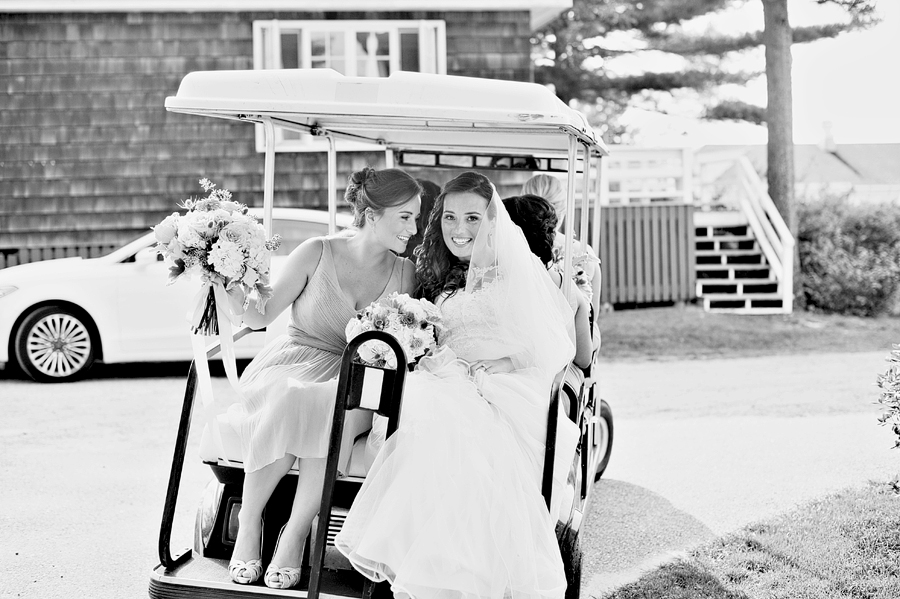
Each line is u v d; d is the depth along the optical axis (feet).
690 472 19.35
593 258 15.55
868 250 49.80
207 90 10.69
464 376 11.09
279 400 10.62
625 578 13.52
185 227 10.30
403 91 10.50
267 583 10.18
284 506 11.16
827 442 21.86
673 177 50.44
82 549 14.69
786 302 46.55
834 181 87.45
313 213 28.86
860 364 34.22
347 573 10.62
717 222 50.72
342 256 12.13
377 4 37.40
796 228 51.47
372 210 11.74
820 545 14.52
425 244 12.37
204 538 11.21
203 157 38.09
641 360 35.73
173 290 28.43
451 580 9.57
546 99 10.46
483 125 13.43
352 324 10.66
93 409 24.75
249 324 11.65
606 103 81.35
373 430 11.00
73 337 28.76
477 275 11.64
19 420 23.43
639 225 45.21
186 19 37.55
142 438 21.71
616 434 22.99
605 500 17.37
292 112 10.47
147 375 29.96
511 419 10.87
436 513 9.73
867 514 15.90
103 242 37.99
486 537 9.79
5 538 15.12
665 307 46.85
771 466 19.75
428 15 38.55
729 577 13.34
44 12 37.06
